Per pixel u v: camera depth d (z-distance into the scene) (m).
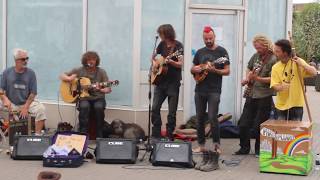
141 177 6.93
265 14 10.48
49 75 10.30
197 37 9.99
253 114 8.28
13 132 8.20
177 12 9.77
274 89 7.69
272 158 7.20
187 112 9.97
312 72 7.49
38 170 7.23
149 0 9.55
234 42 10.21
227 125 9.83
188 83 9.93
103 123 9.20
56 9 10.16
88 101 9.06
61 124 9.65
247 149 8.40
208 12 9.99
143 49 9.58
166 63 8.38
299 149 7.10
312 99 19.62
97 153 7.66
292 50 7.51
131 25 9.58
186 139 9.34
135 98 9.55
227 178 6.93
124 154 7.63
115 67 9.77
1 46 10.61
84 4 9.88
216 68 7.97
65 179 6.79
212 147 8.83
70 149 7.53
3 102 8.66
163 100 8.72
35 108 8.91
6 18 10.53
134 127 9.25
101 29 9.82
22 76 8.71
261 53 8.01
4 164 7.56
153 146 7.64
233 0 10.12
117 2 9.66
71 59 10.12
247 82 8.23
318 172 7.34
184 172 7.21
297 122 7.40
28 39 10.42
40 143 7.88
